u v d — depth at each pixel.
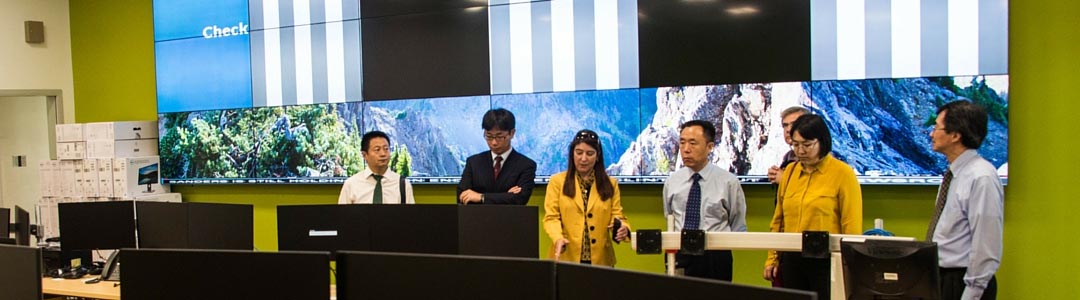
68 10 6.54
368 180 4.14
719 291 1.75
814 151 3.25
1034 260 3.89
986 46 3.85
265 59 5.54
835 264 2.58
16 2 6.24
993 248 2.76
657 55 4.45
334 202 5.41
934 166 3.95
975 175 2.81
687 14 4.38
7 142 7.09
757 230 4.32
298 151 5.45
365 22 5.20
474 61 4.89
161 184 6.00
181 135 5.90
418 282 2.13
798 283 3.29
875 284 2.37
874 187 4.14
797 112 3.98
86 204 3.96
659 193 4.54
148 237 3.84
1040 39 3.83
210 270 2.22
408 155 5.09
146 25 6.14
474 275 2.08
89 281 3.81
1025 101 3.86
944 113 2.92
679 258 3.49
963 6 3.89
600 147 3.59
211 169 5.79
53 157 6.50
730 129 4.30
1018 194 3.90
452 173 4.96
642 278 1.87
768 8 4.22
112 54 6.32
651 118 4.47
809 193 3.33
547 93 4.71
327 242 3.12
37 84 6.35
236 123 5.67
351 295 2.20
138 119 6.23
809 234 2.62
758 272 4.41
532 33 4.74
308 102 5.41
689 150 3.58
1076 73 3.76
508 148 4.14
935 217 3.02
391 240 3.12
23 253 2.52
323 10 5.32
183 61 5.87
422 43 5.03
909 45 3.98
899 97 4.00
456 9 4.94
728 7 4.30
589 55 4.61
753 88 4.25
